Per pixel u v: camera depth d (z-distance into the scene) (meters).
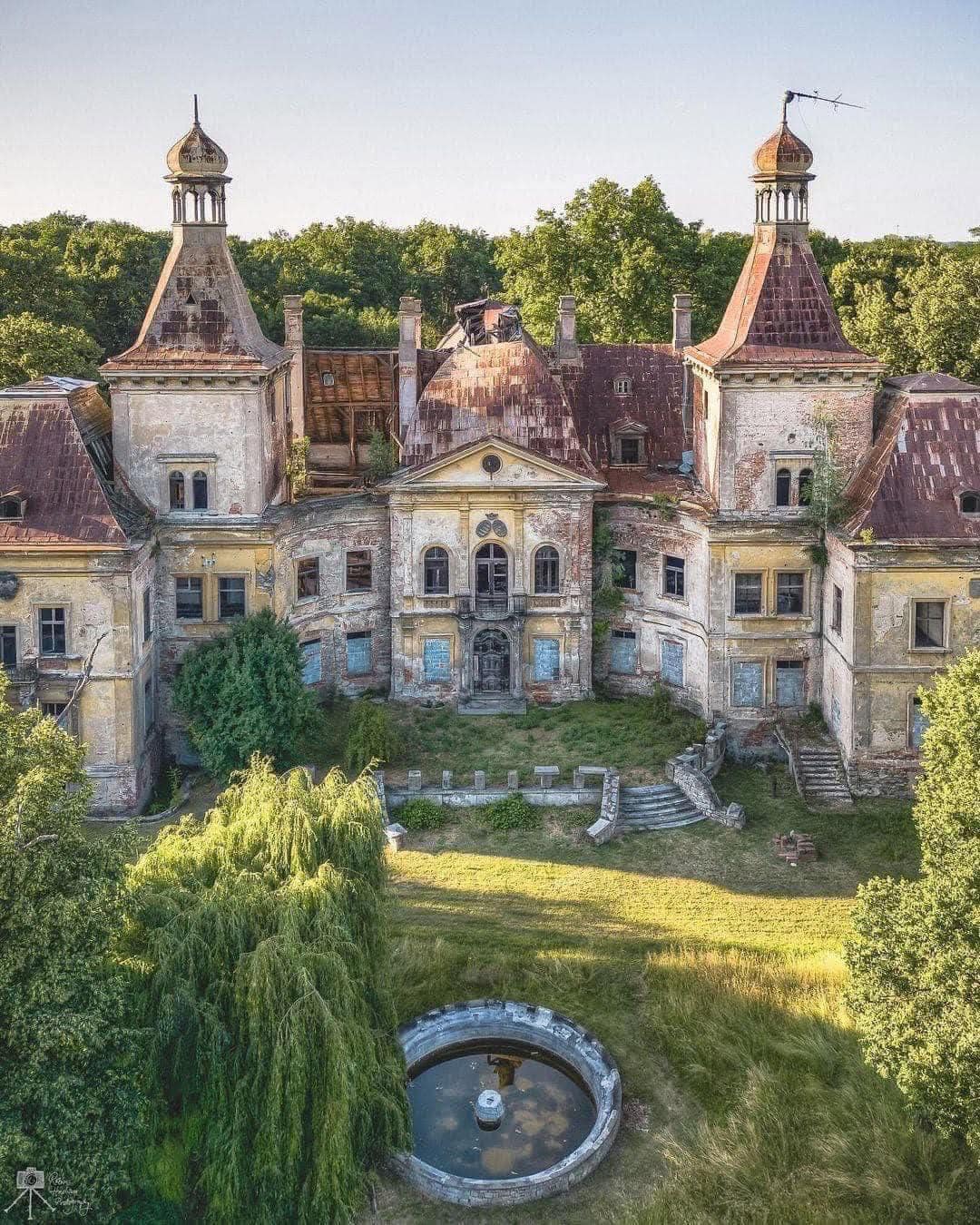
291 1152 34.41
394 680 67.62
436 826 56.72
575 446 65.56
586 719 65.62
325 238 139.62
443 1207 37.31
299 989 34.91
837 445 61.50
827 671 62.44
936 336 84.62
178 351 60.53
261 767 43.44
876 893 40.47
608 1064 42.25
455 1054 44.12
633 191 95.50
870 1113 39.84
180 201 60.88
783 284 62.00
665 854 54.94
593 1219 37.03
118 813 58.06
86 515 56.69
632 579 67.69
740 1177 37.84
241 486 61.38
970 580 57.56
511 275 104.50
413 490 65.06
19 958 31.89
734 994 45.28
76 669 57.28
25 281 92.94
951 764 41.59
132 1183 34.34
